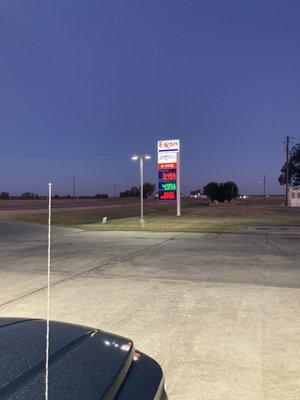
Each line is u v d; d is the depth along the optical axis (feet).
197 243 63.21
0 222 116.78
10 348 7.95
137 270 39.70
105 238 73.05
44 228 97.25
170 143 132.67
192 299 27.76
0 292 30.71
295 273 37.24
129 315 23.99
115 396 7.07
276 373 15.98
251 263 43.29
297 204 220.64
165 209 206.49
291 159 312.50
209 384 15.08
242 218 120.78
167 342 19.44
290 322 22.33
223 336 20.17
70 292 30.35
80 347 8.44
